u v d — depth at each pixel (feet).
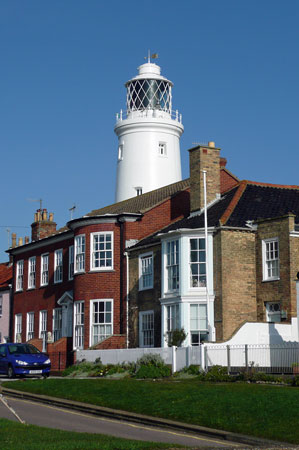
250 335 106.22
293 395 70.28
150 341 127.65
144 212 139.95
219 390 77.41
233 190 132.36
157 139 200.44
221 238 116.37
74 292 144.05
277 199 128.47
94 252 140.87
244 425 61.98
